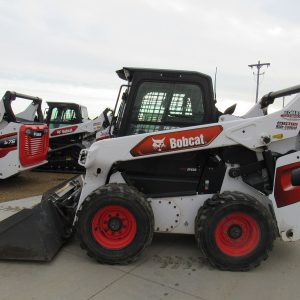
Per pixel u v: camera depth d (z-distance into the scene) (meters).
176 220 4.39
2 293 3.43
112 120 4.83
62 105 13.22
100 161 4.28
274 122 4.16
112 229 4.12
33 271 3.89
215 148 4.41
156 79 4.52
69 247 4.56
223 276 3.90
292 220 4.18
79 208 4.21
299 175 4.17
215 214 3.98
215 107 4.53
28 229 4.08
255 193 4.42
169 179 4.53
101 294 3.45
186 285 3.68
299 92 4.42
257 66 25.75
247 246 4.04
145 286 3.63
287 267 4.15
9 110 8.48
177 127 4.51
